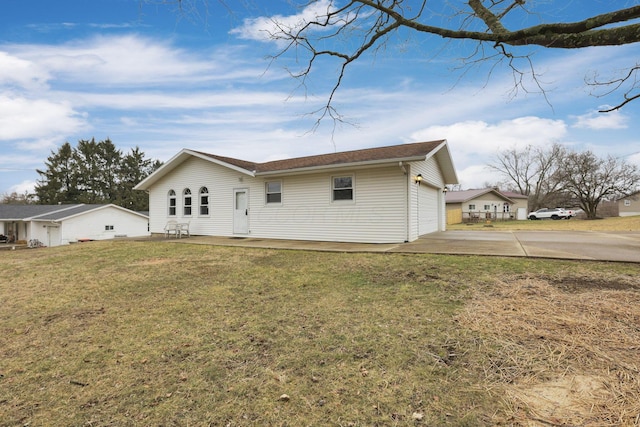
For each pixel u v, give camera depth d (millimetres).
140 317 4223
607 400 2162
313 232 11758
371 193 10695
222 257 8453
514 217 40312
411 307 4133
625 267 5551
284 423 2105
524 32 2453
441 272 5734
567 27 2254
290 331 3588
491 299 4242
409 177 10156
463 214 34844
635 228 18016
